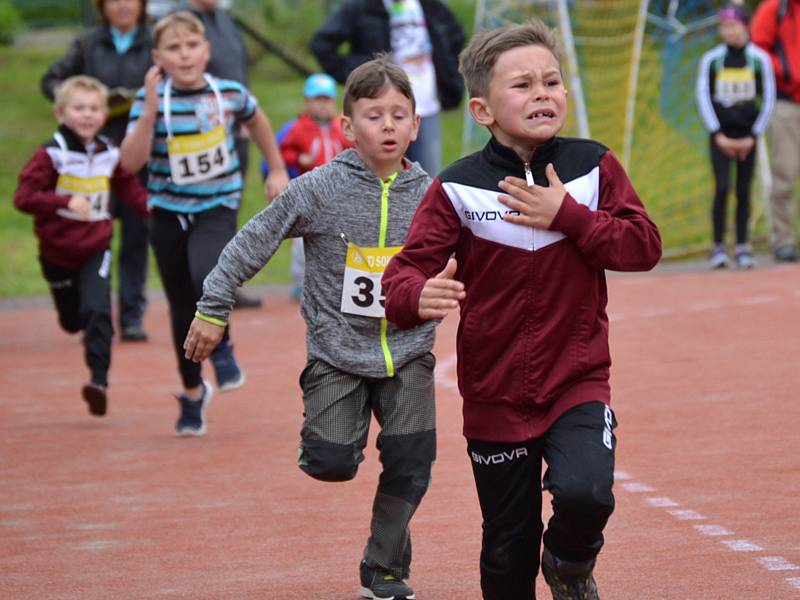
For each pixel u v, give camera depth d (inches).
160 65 850.1
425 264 465.7
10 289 1710.1
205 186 851.4
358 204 574.2
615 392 970.7
